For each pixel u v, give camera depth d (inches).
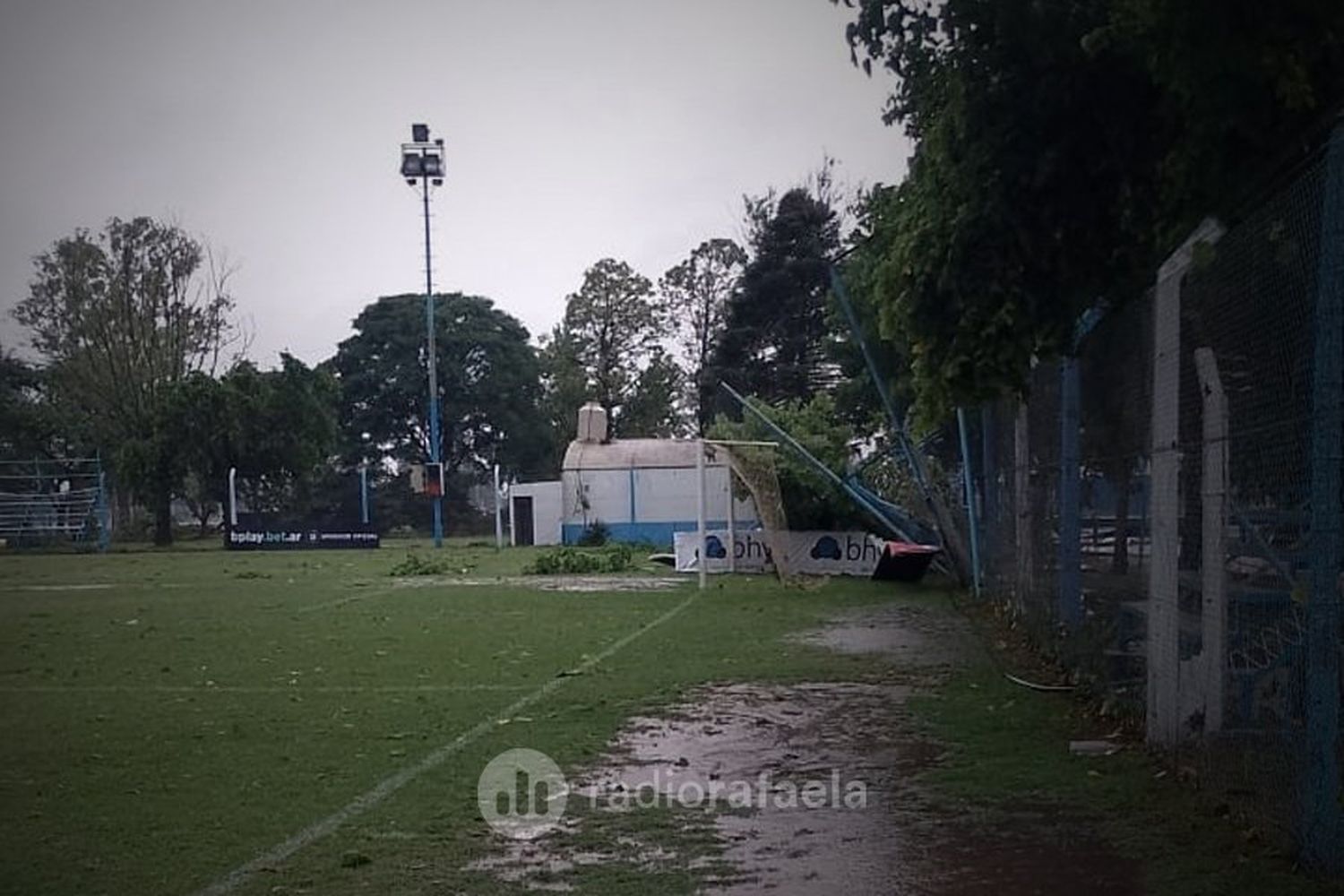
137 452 2178.9
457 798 279.7
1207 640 264.4
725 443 964.0
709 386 2416.3
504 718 383.2
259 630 684.1
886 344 916.6
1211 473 265.4
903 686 434.0
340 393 2573.8
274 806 276.5
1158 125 340.2
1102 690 378.0
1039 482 514.0
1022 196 359.3
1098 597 391.2
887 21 356.2
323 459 2406.5
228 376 2237.9
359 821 262.1
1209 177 303.9
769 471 984.9
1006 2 329.4
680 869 222.5
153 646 614.5
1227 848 225.1
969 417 812.6
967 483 800.9
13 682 494.3
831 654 527.5
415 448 3169.3
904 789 280.5
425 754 331.3
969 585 855.1
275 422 2269.9
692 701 411.5
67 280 2458.2
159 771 319.0
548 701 414.3
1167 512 295.1
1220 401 262.5
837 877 216.1
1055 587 473.1
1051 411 480.4
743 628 638.5
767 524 979.3
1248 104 283.3
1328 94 273.6
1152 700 310.2
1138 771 288.7
